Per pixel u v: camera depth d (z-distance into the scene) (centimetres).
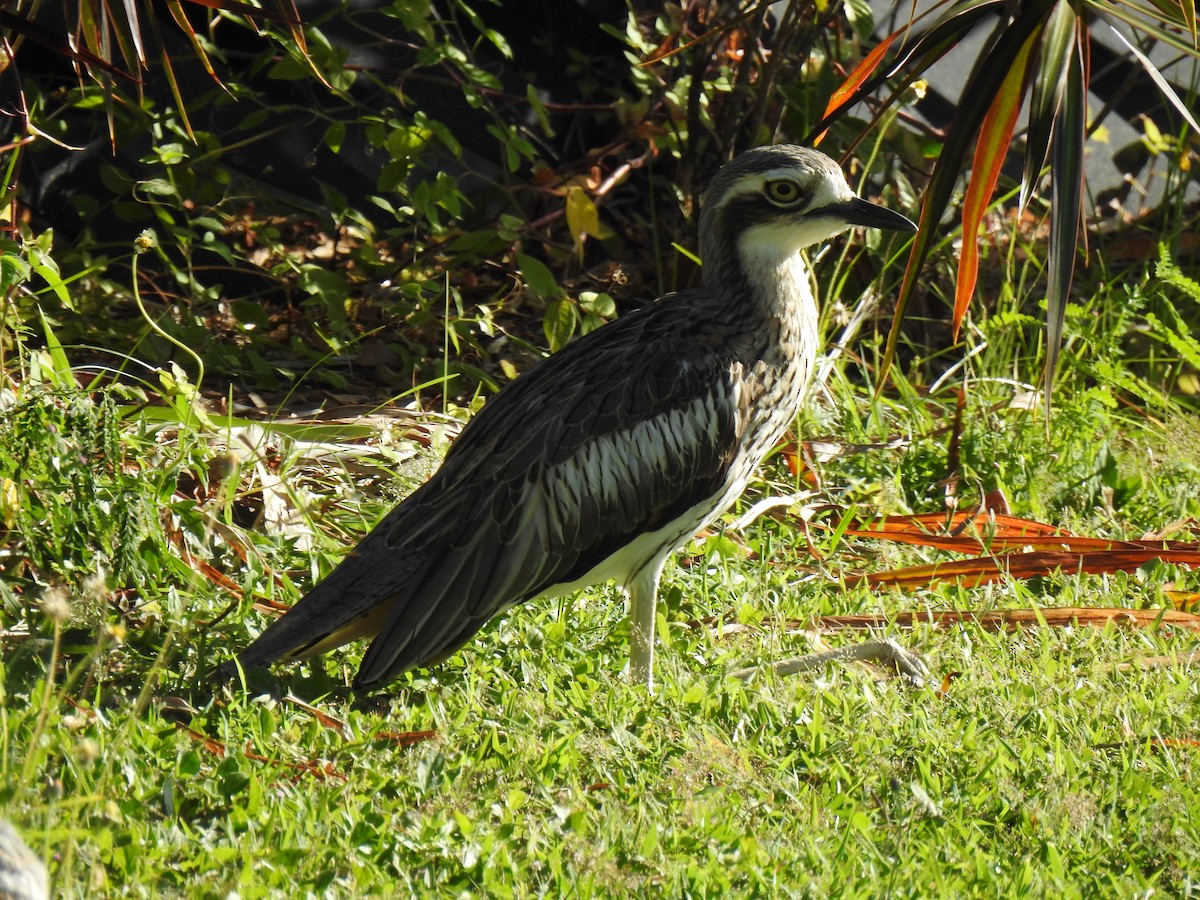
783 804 761
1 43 1112
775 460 1264
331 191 1412
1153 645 972
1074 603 1048
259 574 984
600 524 880
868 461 1262
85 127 1407
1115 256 1622
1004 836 751
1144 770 812
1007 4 1040
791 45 1506
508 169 1423
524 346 1406
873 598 1051
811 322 961
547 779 771
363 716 841
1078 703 887
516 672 903
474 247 1402
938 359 1511
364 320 1434
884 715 854
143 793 711
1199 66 1684
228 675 857
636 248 1587
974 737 830
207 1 929
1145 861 733
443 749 792
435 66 1516
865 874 695
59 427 993
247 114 1461
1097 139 1650
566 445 870
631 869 686
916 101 1504
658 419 891
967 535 1145
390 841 690
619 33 1440
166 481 1022
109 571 925
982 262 1570
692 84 1461
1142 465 1306
